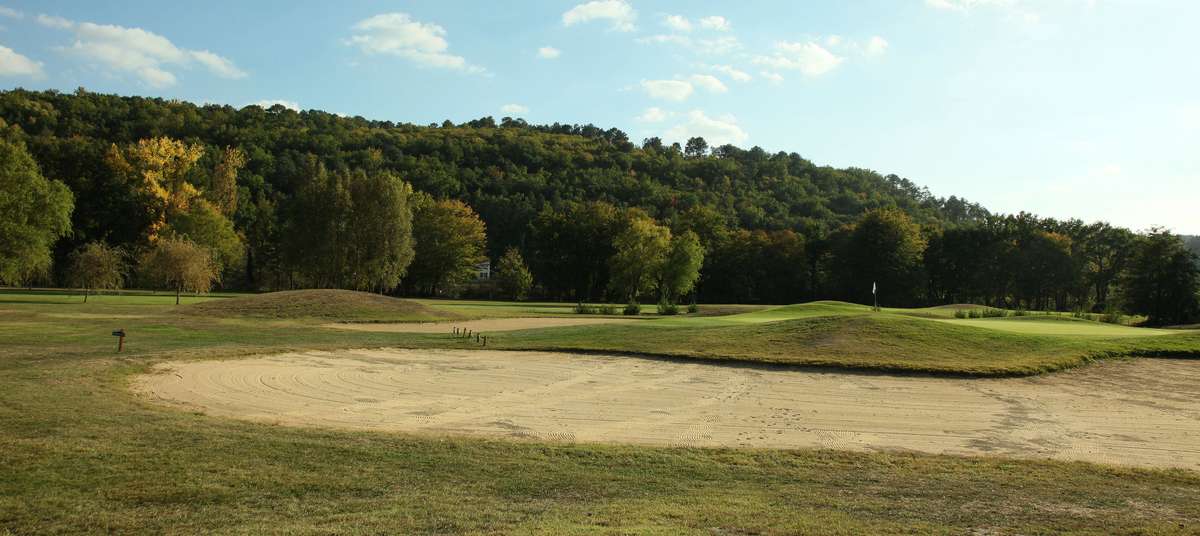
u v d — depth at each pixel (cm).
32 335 2762
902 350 2453
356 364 2289
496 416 1553
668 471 1084
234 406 1573
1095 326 3816
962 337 2656
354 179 7862
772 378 2117
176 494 873
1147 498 971
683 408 1678
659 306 6169
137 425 1248
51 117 11294
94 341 2630
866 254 9100
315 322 3841
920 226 10288
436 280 9988
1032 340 2670
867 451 1288
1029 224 9725
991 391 1936
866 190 19212
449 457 1119
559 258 10675
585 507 861
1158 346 2523
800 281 10069
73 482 904
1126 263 8462
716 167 17975
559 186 14388
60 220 5603
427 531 743
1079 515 870
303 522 770
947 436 1427
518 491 940
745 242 10238
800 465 1149
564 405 1694
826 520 813
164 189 7850
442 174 13612
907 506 899
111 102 13225
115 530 742
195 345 2602
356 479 969
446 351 2656
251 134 13525
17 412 1293
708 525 780
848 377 2133
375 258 7475
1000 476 1095
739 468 1116
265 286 10062
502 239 12575
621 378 2105
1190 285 6631
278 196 11175
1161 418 1611
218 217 7738
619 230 10331
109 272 5425
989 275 9200
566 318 4700
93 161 8350
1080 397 1859
